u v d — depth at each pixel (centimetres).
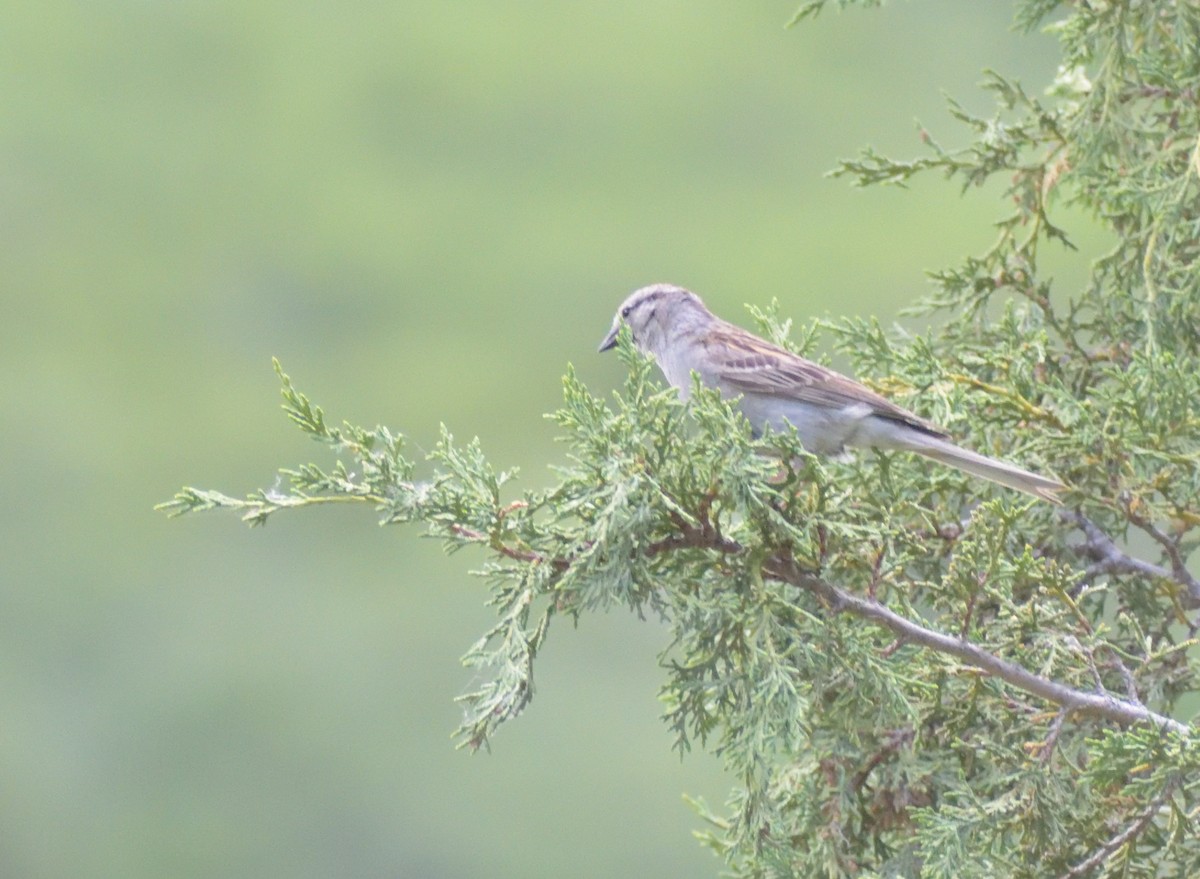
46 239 2455
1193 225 704
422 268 2341
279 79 2558
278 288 2356
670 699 610
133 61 2572
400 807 1738
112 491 2106
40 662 1916
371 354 2316
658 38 2470
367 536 1947
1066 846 616
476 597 1881
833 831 653
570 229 2370
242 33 2566
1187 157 738
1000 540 589
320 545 1956
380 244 2348
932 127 2117
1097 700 594
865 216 2188
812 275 2123
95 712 1845
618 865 1606
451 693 1836
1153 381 666
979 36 2117
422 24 2559
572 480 552
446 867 1673
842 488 674
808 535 566
